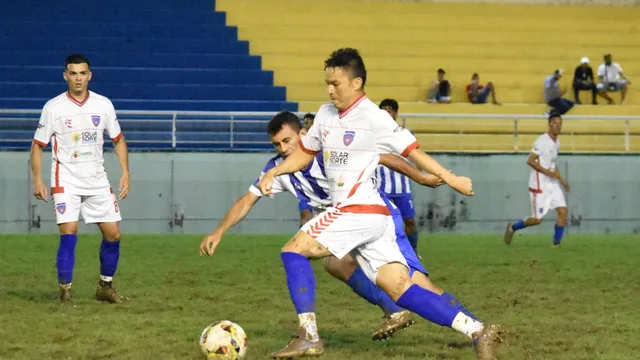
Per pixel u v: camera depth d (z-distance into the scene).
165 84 45.94
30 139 38.69
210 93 46.12
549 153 31.67
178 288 19.83
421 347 13.02
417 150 11.77
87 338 13.48
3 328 14.32
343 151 12.09
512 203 39.97
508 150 41.50
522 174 40.03
